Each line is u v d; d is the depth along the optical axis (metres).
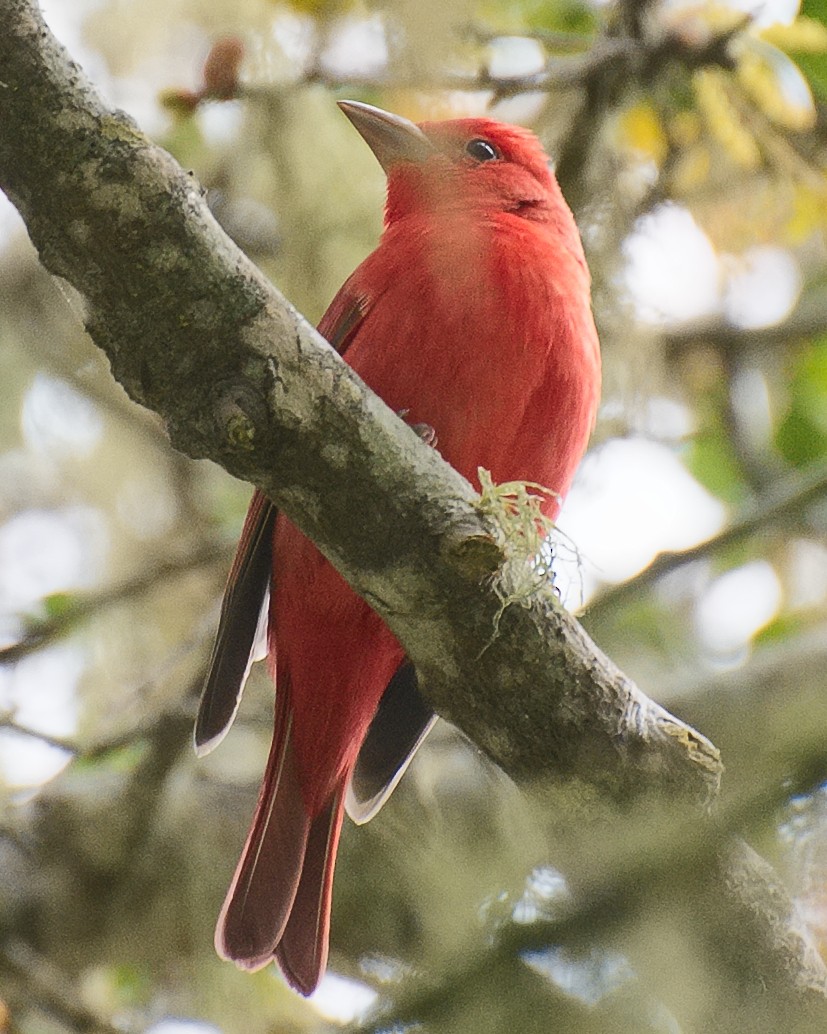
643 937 5.80
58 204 6.38
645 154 11.00
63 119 6.31
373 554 6.86
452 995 5.52
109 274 6.45
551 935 5.53
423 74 9.09
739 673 10.97
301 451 6.66
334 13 10.05
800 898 6.67
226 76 10.02
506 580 6.89
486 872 7.03
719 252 11.55
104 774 10.74
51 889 10.34
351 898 10.14
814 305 13.95
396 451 6.73
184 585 12.15
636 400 12.10
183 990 10.68
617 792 7.09
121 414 12.84
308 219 11.20
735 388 13.84
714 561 13.22
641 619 12.95
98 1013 10.01
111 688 11.77
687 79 10.40
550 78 10.15
